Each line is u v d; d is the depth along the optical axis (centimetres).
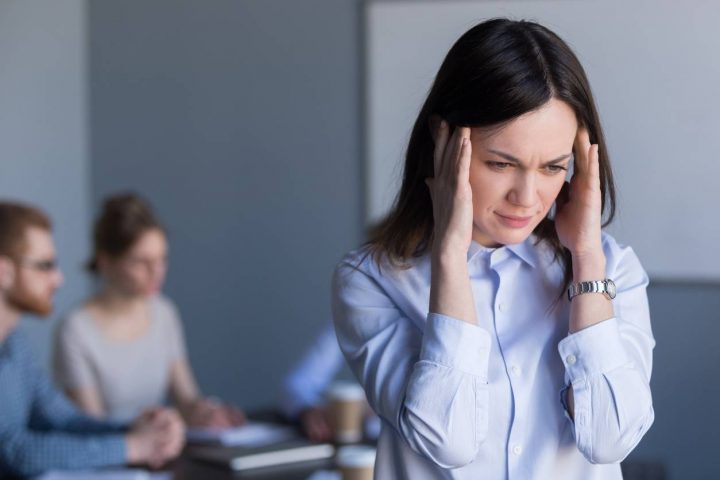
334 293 126
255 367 389
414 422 109
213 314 392
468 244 110
